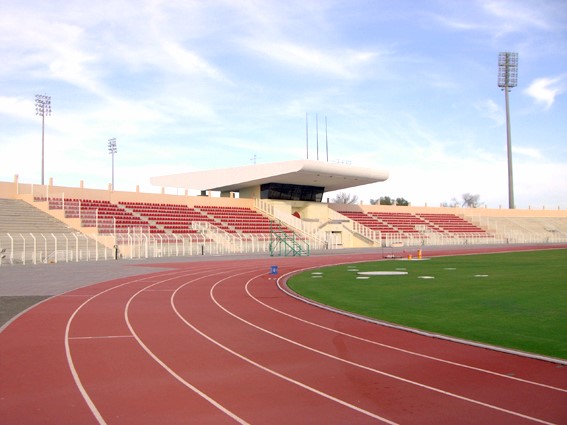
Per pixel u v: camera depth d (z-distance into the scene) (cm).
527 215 10231
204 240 5469
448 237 8181
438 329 1252
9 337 1163
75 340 1134
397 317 1431
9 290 2053
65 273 2859
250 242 5800
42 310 1552
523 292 1938
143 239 4784
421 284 2281
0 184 4694
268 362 945
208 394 758
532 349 1032
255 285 2319
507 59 10212
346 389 781
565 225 10156
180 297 1886
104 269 3167
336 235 7062
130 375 859
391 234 7606
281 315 1485
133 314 1492
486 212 9869
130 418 660
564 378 831
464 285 2209
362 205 8500
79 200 5134
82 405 709
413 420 650
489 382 812
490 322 1334
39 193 4972
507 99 10288
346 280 2528
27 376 851
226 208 6688
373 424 638
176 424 639
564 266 3278
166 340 1138
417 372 873
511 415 665
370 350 1039
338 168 6456
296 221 6631
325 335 1194
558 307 1568
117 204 5553
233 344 1098
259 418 660
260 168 6488
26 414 673
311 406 704
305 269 3278
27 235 3962
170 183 7231
